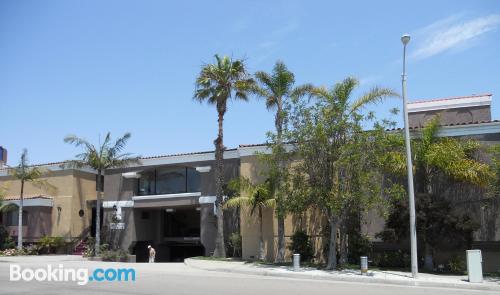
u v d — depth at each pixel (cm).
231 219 2941
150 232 3497
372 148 2017
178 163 3231
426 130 2133
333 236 2080
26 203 3634
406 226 2025
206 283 1555
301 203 2070
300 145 2091
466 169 1998
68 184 3669
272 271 1978
